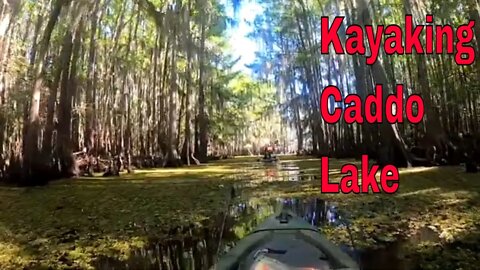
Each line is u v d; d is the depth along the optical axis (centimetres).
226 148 8162
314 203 1105
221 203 1235
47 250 782
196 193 1519
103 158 3022
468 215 919
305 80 5228
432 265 609
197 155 4272
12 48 2555
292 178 1959
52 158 2144
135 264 687
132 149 3559
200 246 760
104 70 3247
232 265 504
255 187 1616
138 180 2111
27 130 1883
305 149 6406
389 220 903
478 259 632
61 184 1914
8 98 2245
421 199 1150
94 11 2678
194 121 4347
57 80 2027
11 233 923
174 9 3425
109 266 684
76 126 2770
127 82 3409
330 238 748
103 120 3170
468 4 1920
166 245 792
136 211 1170
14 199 1433
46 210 1209
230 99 5416
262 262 489
